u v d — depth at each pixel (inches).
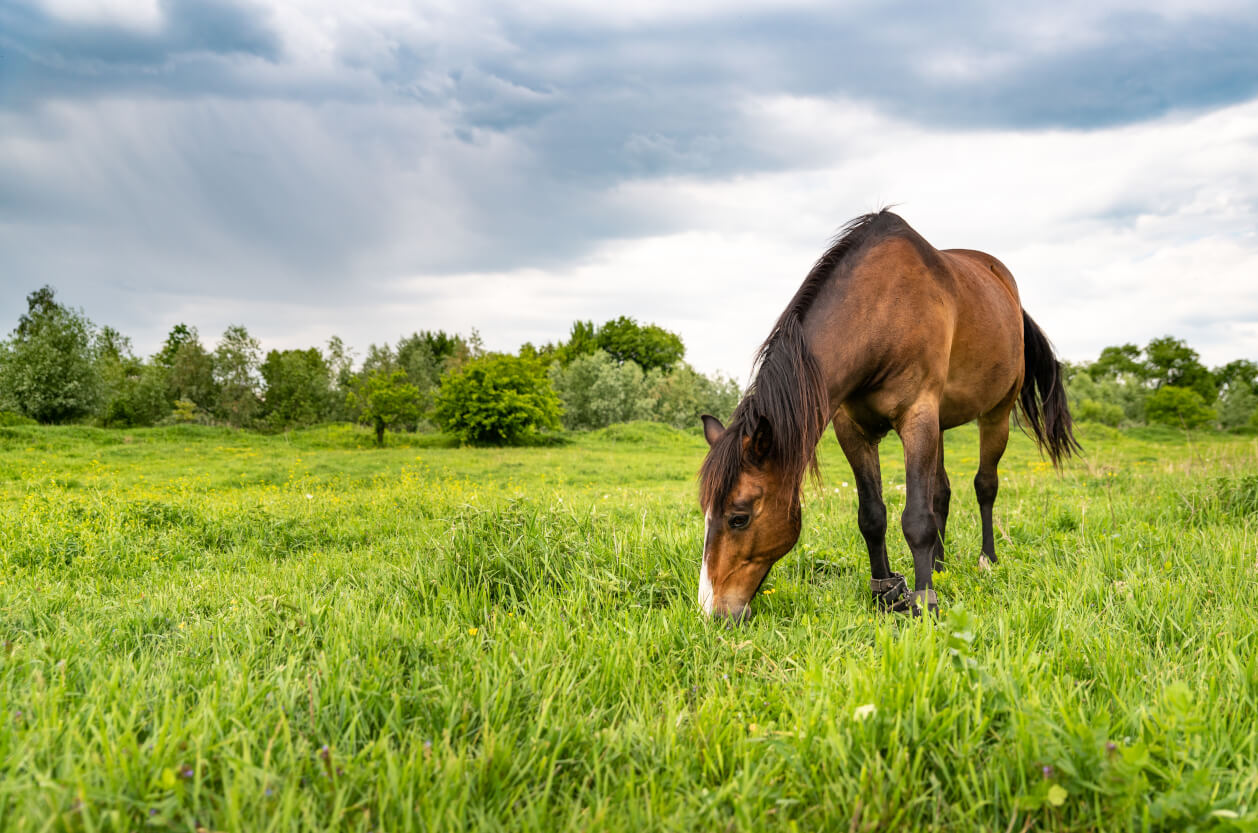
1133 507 206.2
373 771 59.5
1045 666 77.4
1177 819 52.3
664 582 134.4
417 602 122.7
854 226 145.5
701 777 64.2
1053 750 57.2
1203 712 69.4
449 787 57.1
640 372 1935.3
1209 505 198.5
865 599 137.5
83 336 1445.6
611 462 753.0
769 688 83.0
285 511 248.1
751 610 123.3
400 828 53.5
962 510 239.8
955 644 72.0
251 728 65.4
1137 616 102.5
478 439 1194.6
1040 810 56.2
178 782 52.3
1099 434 1083.9
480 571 130.3
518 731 68.1
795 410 116.1
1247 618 97.6
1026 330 189.9
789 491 115.7
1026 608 104.0
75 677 81.6
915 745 62.3
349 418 1942.7
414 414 1217.4
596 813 56.1
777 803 57.0
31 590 140.8
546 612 110.0
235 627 105.0
